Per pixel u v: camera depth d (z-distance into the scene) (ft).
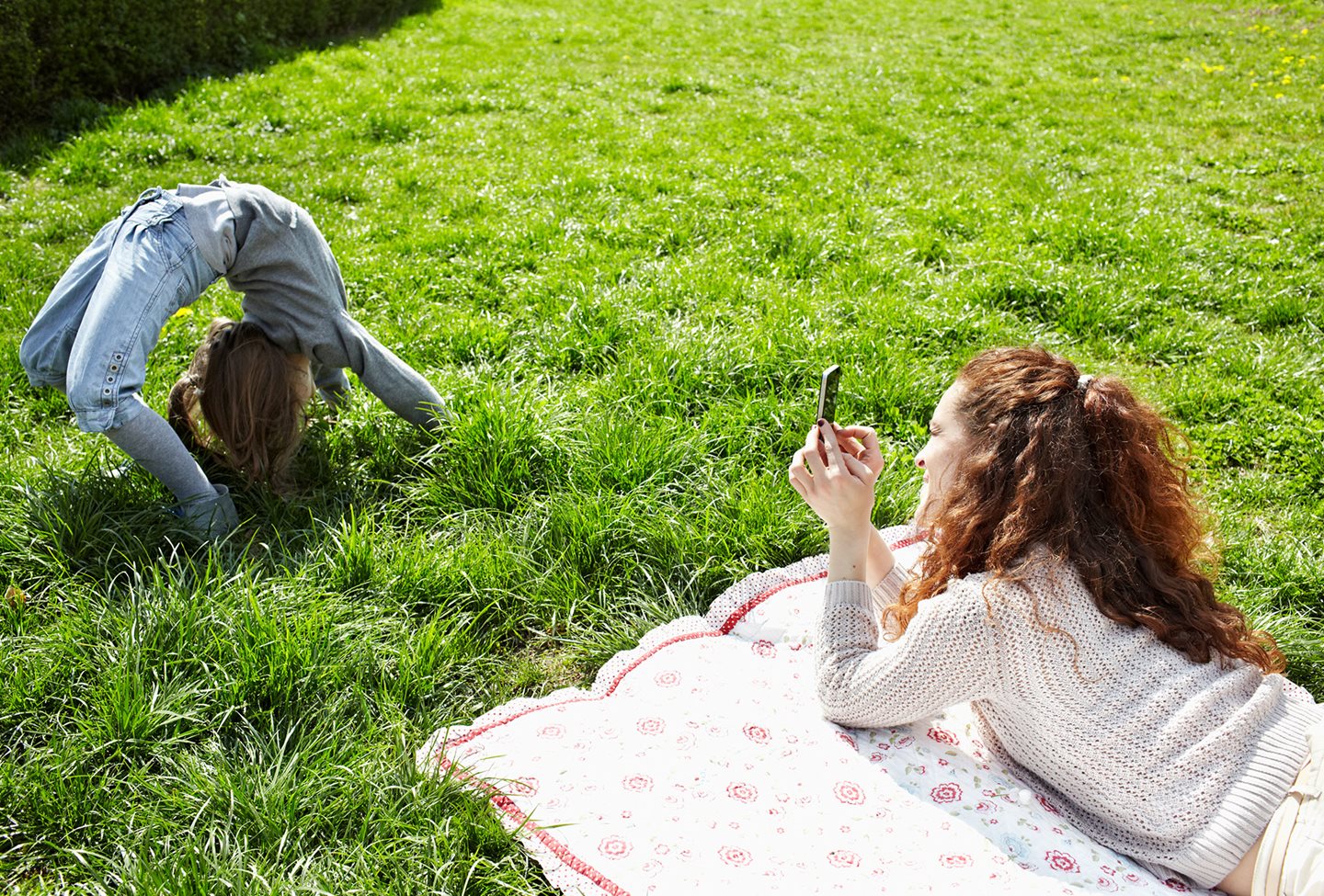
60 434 14.96
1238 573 13.24
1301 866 6.94
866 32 53.98
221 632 10.78
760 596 11.91
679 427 15.33
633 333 18.40
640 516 13.25
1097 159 31.60
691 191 26.99
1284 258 23.54
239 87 33.91
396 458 14.44
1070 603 7.65
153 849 8.72
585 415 15.25
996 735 8.58
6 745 9.80
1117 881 7.50
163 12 33.78
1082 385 8.13
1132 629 7.75
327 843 8.92
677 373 16.75
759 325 18.80
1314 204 27.25
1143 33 52.29
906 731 9.16
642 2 60.23
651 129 33.83
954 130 35.09
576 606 12.28
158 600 10.95
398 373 14.16
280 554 12.57
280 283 12.89
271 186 26.50
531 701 10.39
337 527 13.15
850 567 9.10
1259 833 7.23
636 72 42.45
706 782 8.87
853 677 8.57
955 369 18.20
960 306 20.67
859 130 34.65
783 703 9.85
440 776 9.38
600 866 8.13
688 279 20.76
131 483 13.16
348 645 10.89
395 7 49.78
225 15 36.96
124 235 11.82
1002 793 8.36
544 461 14.34
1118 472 7.83
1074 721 7.68
